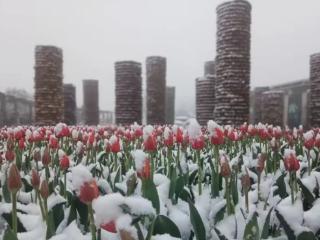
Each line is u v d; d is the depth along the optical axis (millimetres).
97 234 1812
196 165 3975
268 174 4055
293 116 35094
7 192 2846
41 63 20656
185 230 2301
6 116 27656
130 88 23766
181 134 3736
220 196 3057
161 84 25766
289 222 2002
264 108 23375
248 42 15961
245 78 15750
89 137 4434
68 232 2053
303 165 4031
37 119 20766
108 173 3775
